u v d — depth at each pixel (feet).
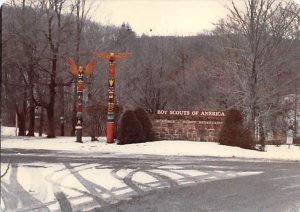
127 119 75.56
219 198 35.09
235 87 98.68
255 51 85.40
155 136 84.12
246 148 71.72
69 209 31.04
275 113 96.17
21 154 61.31
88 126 104.63
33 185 38.86
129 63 155.33
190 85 162.09
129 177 43.96
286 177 45.11
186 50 172.14
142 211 30.83
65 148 69.77
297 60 98.58
